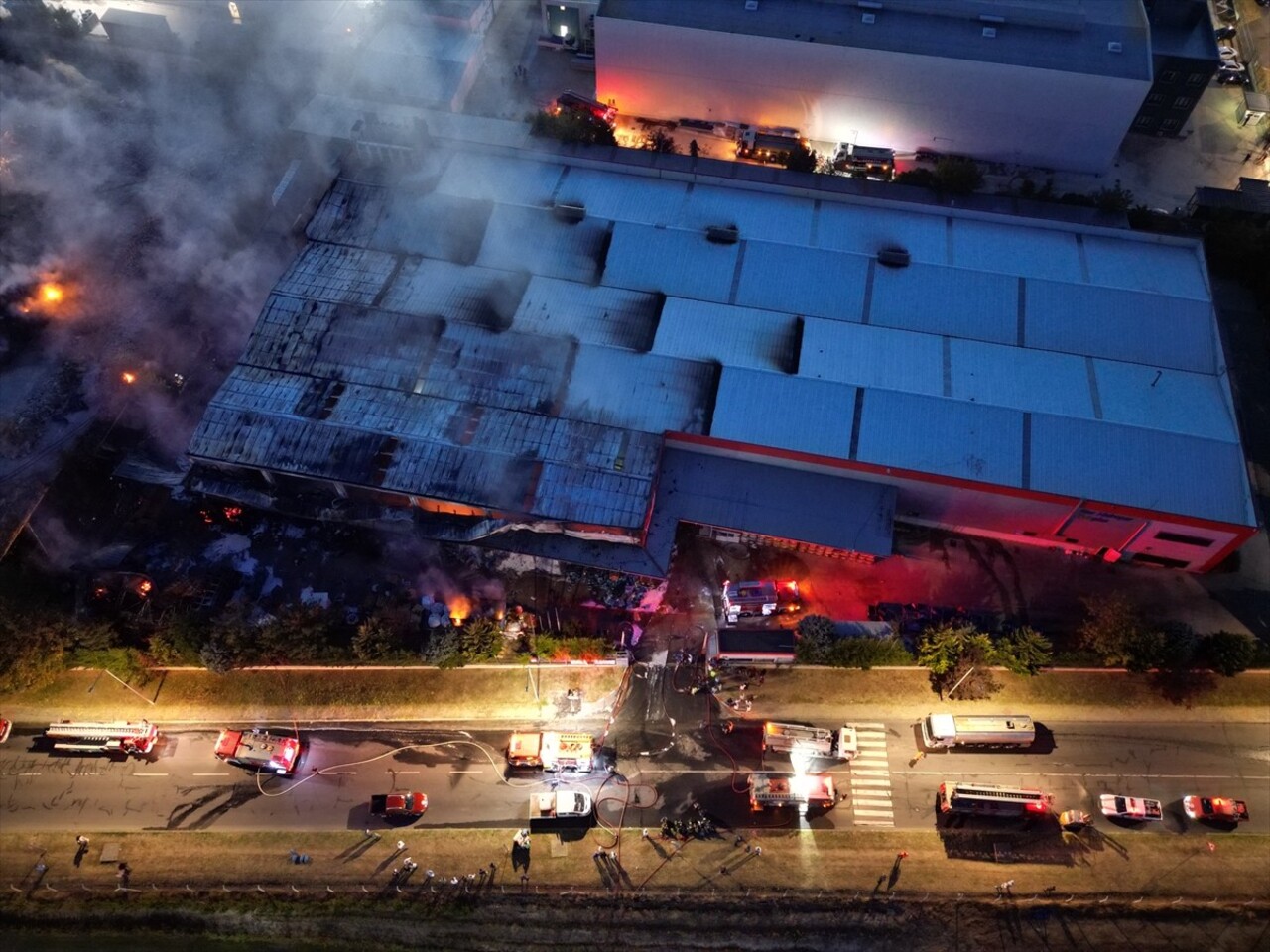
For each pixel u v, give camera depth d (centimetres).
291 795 7081
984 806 6794
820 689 7531
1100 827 6894
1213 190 9962
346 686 7538
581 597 7969
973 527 8281
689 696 7494
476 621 7450
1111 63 9662
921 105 10312
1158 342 8338
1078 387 8081
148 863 6812
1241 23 12106
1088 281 8688
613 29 10356
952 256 8912
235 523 8338
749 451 8012
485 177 9625
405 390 8288
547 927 6519
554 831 6894
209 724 7394
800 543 8012
